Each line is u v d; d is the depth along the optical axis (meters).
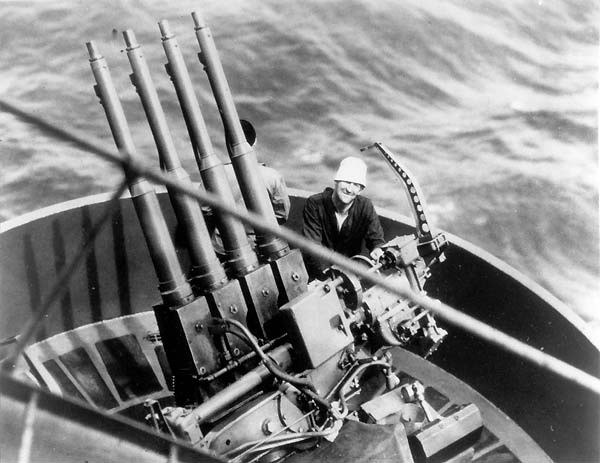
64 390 5.76
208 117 10.20
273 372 4.05
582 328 5.08
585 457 4.88
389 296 4.53
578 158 9.84
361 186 5.06
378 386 5.04
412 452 4.51
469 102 10.76
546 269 8.62
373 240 5.33
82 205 6.39
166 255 4.22
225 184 4.42
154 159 9.55
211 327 4.25
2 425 2.11
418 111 10.55
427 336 4.77
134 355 6.21
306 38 11.40
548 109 10.66
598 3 12.70
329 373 4.33
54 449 2.24
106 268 6.55
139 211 4.19
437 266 5.97
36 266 6.21
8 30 11.29
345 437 4.09
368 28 11.67
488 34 11.87
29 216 6.16
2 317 6.00
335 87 10.74
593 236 8.97
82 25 11.40
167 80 10.61
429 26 11.83
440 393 5.60
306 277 4.54
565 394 5.01
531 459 5.04
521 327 5.50
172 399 5.72
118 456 2.40
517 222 9.05
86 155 9.69
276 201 5.04
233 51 11.14
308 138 10.00
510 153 9.94
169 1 12.02
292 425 4.08
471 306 5.84
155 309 4.33
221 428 3.95
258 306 4.39
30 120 1.78
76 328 6.46
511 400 5.40
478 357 5.66
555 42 11.97
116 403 5.68
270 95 10.57
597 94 10.94
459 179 9.57
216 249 4.96
